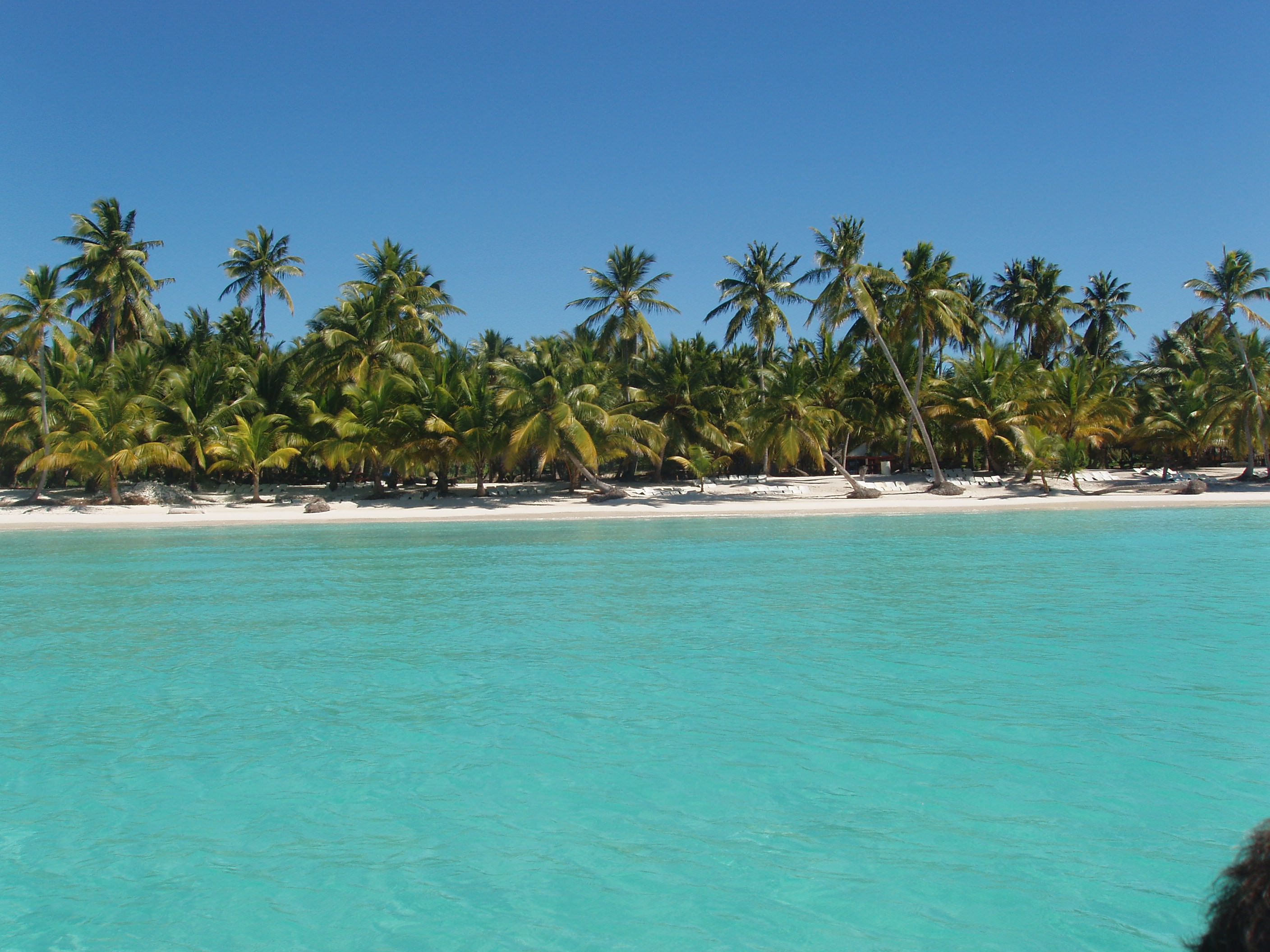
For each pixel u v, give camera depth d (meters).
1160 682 8.08
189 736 6.87
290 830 5.13
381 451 37.53
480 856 4.79
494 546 22.53
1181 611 11.82
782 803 5.45
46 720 7.30
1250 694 7.69
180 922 4.13
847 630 10.74
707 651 9.66
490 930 4.03
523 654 9.67
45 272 37.59
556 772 6.01
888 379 45.50
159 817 5.33
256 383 42.88
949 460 51.78
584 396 36.97
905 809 5.32
